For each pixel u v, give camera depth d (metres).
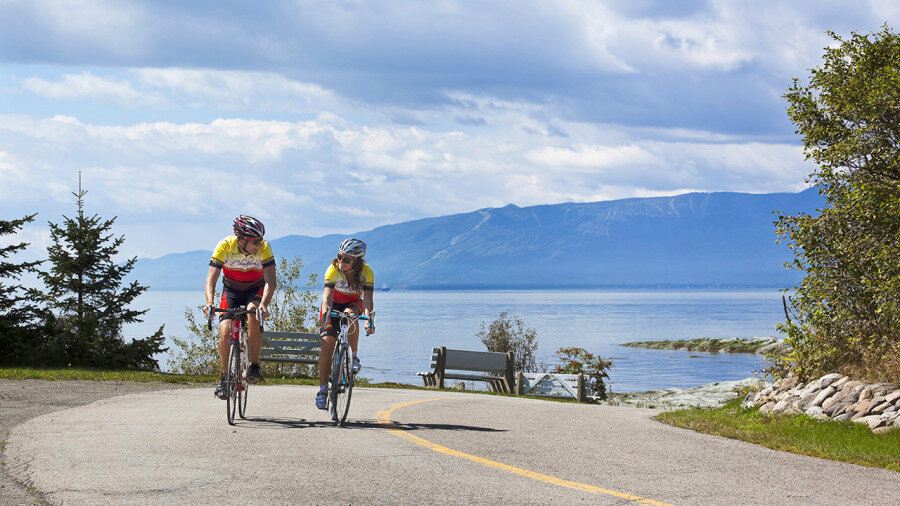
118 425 8.85
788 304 13.27
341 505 5.41
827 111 14.00
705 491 6.19
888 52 13.75
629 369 68.06
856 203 12.48
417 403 13.25
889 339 11.55
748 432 10.28
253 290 9.51
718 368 68.19
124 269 25.67
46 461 6.70
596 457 7.65
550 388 22.95
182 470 6.39
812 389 11.86
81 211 25.45
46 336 24.14
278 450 7.35
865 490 6.44
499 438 8.73
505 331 34.91
